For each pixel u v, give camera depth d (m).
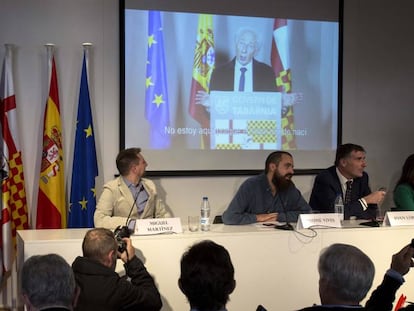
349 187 3.71
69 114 4.18
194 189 4.47
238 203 3.28
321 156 4.73
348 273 1.70
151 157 4.35
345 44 4.79
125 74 4.26
